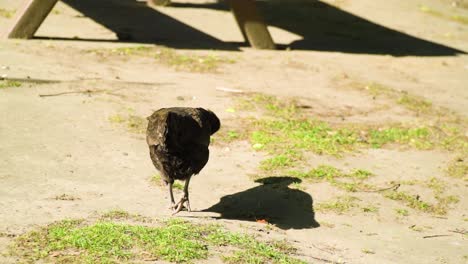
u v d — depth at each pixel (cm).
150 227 994
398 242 1125
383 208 1273
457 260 1070
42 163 1278
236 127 1633
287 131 1639
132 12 2962
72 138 1431
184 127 1050
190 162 1074
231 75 2114
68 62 2027
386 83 2238
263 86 2025
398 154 1581
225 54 2388
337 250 1043
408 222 1227
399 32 3181
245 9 2511
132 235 944
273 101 1869
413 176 1452
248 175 1359
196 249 918
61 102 1645
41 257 857
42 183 1183
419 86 2256
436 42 3058
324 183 1355
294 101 1895
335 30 3075
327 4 3572
